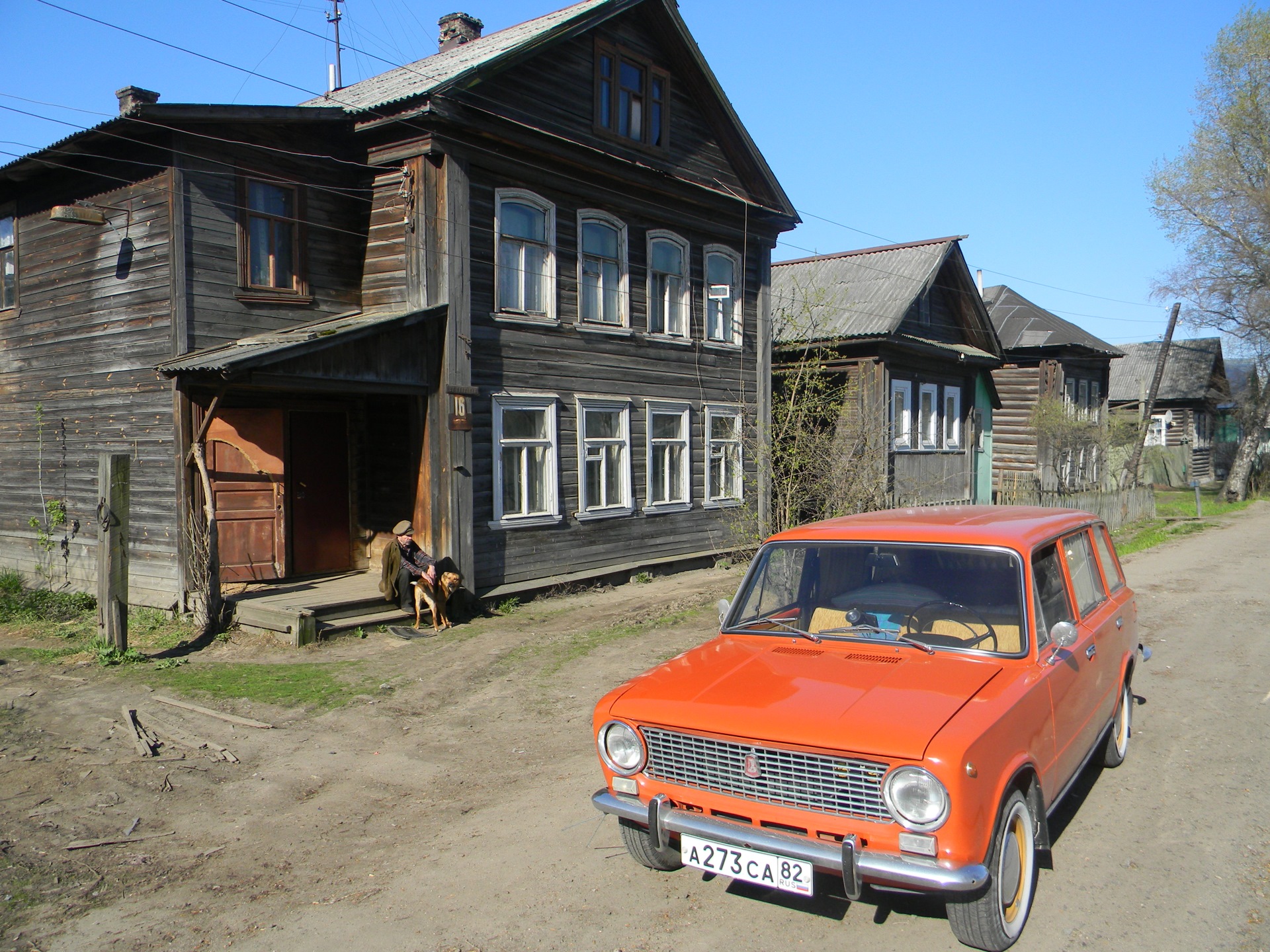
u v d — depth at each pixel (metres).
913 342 20.78
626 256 15.02
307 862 4.99
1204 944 3.80
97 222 11.39
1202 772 5.91
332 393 13.05
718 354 17.11
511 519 13.08
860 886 3.46
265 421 12.26
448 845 5.14
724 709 3.93
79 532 12.40
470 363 12.31
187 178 10.98
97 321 11.97
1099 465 27.02
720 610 5.18
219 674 9.01
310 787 6.15
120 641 9.58
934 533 4.79
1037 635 4.32
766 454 16.28
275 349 9.82
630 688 4.38
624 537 15.09
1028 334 28.70
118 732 7.25
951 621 4.44
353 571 13.25
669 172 15.68
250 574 12.14
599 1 14.01
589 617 12.18
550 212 13.66
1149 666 8.93
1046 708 4.16
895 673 4.13
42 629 11.03
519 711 7.85
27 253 13.08
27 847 5.21
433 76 13.23
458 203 12.13
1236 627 10.72
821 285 23.31
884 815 3.52
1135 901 4.19
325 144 12.52
